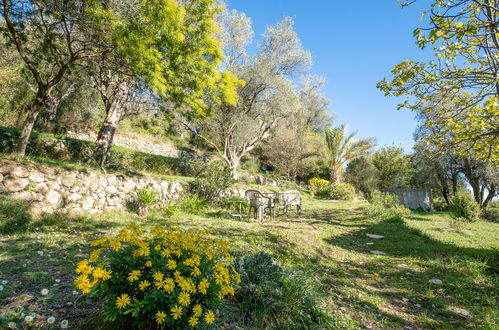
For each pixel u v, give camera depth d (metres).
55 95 15.16
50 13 6.30
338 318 2.72
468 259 5.22
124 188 8.35
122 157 11.48
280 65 16.39
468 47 5.82
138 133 22.38
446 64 5.97
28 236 4.56
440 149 7.07
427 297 3.67
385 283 4.17
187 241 2.04
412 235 7.53
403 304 3.45
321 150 25.05
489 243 7.10
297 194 9.78
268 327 2.31
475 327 2.84
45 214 6.05
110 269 1.76
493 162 6.77
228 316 2.32
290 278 2.89
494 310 3.25
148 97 10.55
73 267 3.04
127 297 1.61
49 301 2.20
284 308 2.51
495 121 5.71
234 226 6.69
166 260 1.84
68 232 5.15
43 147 8.98
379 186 27.73
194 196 9.69
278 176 24.17
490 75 5.21
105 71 9.69
